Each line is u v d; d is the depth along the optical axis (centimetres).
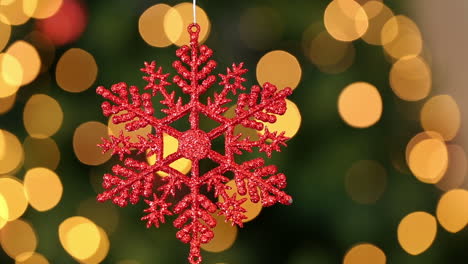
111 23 90
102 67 90
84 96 91
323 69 92
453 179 114
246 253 92
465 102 118
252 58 94
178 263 91
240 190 73
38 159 91
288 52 92
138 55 90
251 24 92
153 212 73
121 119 72
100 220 91
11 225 92
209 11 93
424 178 95
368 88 91
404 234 92
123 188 72
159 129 72
